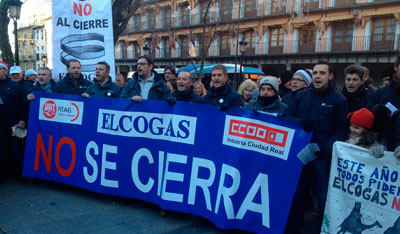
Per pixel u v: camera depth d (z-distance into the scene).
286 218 2.87
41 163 4.38
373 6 19.75
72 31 5.02
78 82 4.78
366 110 2.71
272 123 2.98
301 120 2.85
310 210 3.96
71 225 3.26
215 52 28.06
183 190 3.40
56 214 3.52
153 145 3.63
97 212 3.60
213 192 3.23
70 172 4.14
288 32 23.92
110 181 3.86
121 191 3.80
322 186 3.04
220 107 3.25
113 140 3.85
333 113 3.07
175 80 5.34
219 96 3.78
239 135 3.12
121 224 3.31
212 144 3.29
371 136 2.70
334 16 21.52
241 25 26.25
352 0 20.86
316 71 3.10
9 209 3.63
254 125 3.05
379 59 19.80
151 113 3.64
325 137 3.09
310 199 3.51
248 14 25.89
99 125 3.95
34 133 4.40
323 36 22.31
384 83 5.37
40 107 4.36
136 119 3.73
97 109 3.97
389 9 19.22
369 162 2.51
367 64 21.39
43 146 4.34
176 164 3.45
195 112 3.40
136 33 33.81
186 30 29.47
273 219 2.93
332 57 21.73
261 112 3.03
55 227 3.20
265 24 25.02
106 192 3.88
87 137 4.02
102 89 4.54
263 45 25.42
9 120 4.63
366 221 2.52
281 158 2.92
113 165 3.85
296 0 23.22
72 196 4.08
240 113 3.14
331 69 3.13
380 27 20.03
